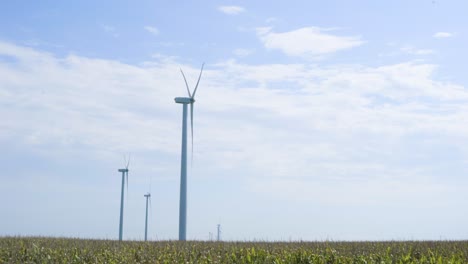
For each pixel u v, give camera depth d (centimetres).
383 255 2595
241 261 2480
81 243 3500
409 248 3028
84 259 2586
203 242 3784
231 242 3809
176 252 2819
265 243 3634
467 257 2548
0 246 3119
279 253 2728
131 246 3238
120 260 2580
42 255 2688
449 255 2652
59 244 3359
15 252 2766
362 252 2861
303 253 2547
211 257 2584
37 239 3803
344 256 2612
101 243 3512
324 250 2911
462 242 3581
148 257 2633
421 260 2361
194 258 2539
